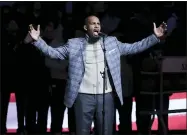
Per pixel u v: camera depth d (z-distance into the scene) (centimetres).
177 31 1722
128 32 1695
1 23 1712
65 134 1830
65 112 1866
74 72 1302
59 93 1711
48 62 1689
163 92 1499
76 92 1302
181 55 1711
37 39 1307
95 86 1299
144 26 1694
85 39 1313
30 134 1770
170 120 1861
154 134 1784
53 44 1712
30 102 1745
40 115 1761
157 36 1326
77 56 1304
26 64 1706
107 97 1305
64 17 1733
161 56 1559
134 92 1706
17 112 1758
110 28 1702
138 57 1677
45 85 1719
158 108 1650
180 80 1540
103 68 1302
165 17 1730
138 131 1762
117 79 1305
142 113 1527
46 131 1780
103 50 1304
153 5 1738
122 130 1769
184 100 1866
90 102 1304
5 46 1709
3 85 1734
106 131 1317
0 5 1755
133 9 1717
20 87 1728
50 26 1720
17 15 1714
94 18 1305
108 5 1720
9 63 1714
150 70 1525
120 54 1334
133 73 1689
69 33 1719
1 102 1762
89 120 1320
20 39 1703
